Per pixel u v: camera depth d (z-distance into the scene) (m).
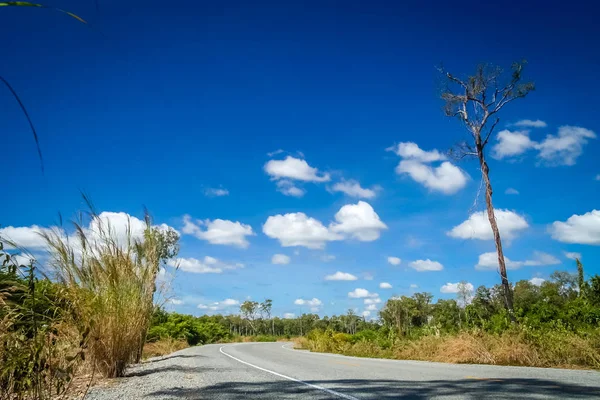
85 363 8.48
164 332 34.09
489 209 21.28
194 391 6.72
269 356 18.55
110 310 8.74
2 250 4.73
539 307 21.69
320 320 103.31
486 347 13.82
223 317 109.81
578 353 11.70
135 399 5.95
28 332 5.22
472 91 22.86
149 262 10.23
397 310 55.66
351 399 5.68
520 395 5.62
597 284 22.55
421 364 12.86
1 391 4.51
